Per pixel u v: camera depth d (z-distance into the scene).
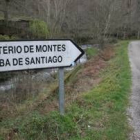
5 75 15.96
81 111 7.32
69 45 5.71
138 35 81.56
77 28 45.00
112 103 8.52
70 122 5.98
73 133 5.80
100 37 42.47
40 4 34.44
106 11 44.97
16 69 5.21
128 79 13.77
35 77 14.98
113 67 18.72
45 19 33.69
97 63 20.89
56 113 6.07
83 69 17.34
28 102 9.62
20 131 5.61
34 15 35.88
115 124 6.75
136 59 25.45
